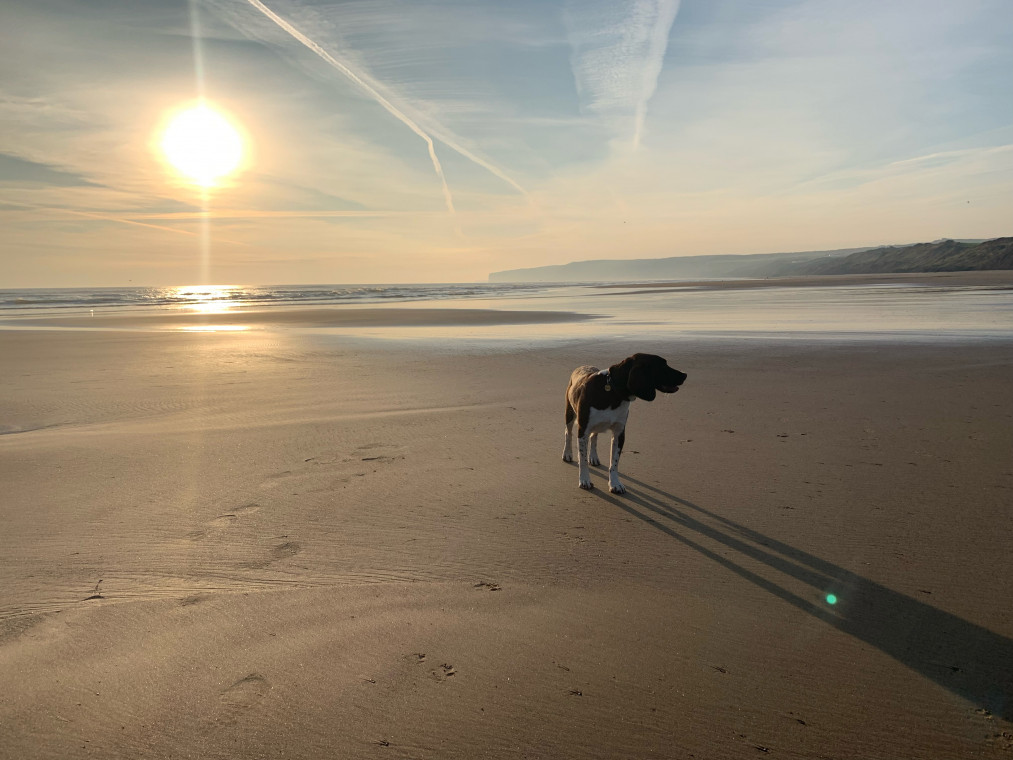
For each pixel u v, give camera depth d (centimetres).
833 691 325
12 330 2597
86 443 810
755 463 702
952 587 428
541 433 852
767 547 496
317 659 348
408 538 517
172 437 838
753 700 319
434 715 305
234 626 382
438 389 1169
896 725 302
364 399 1084
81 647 358
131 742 287
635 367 596
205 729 294
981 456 701
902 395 1033
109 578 446
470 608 406
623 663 348
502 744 288
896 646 363
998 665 344
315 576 450
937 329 1997
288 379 1291
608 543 507
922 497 588
